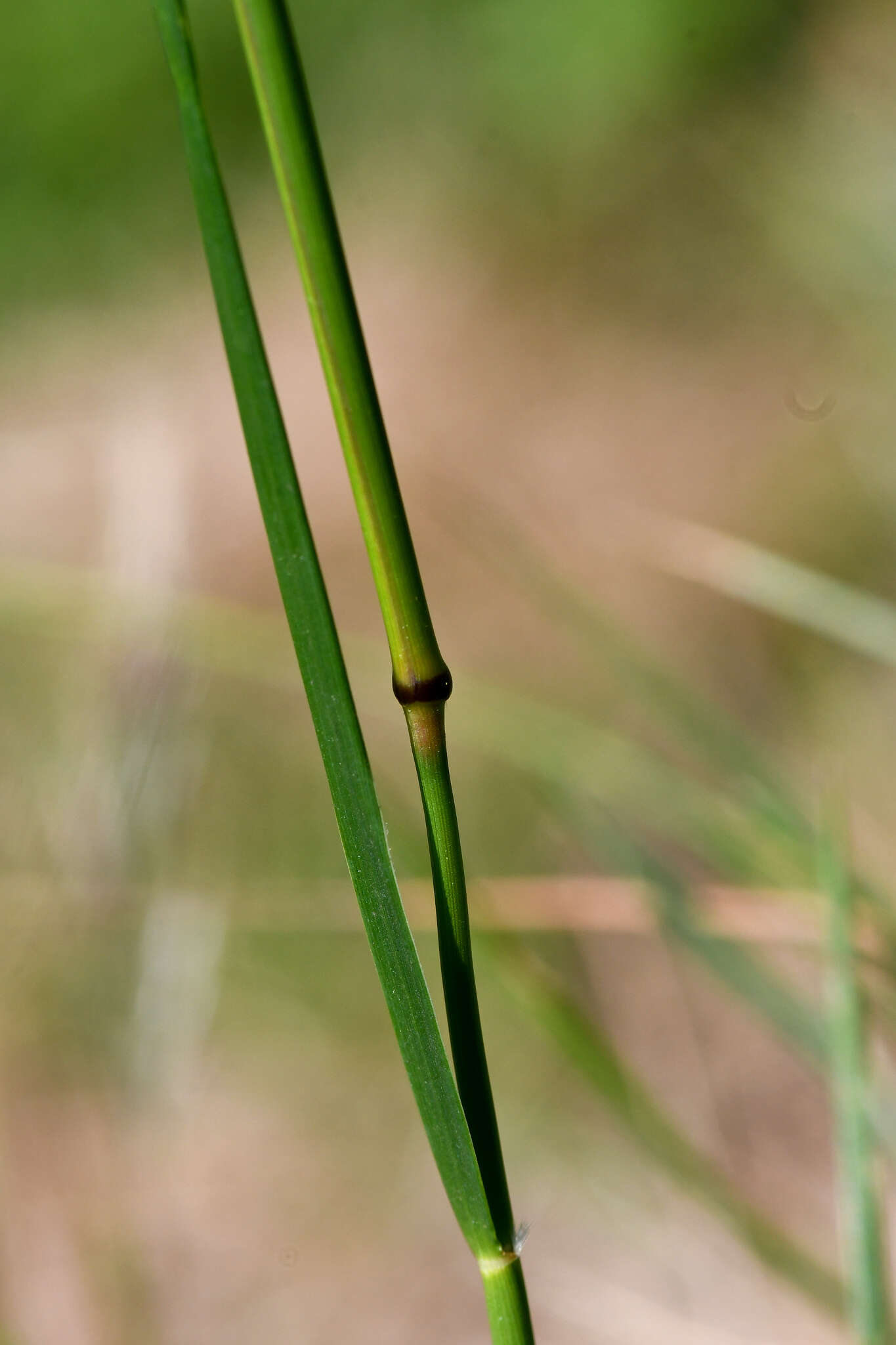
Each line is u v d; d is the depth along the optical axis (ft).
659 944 1.91
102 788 1.25
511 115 4.15
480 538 1.72
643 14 3.56
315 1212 1.77
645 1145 1.13
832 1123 1.67
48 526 2.67
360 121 4.81
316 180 0.74
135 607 1.22
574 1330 1.43
